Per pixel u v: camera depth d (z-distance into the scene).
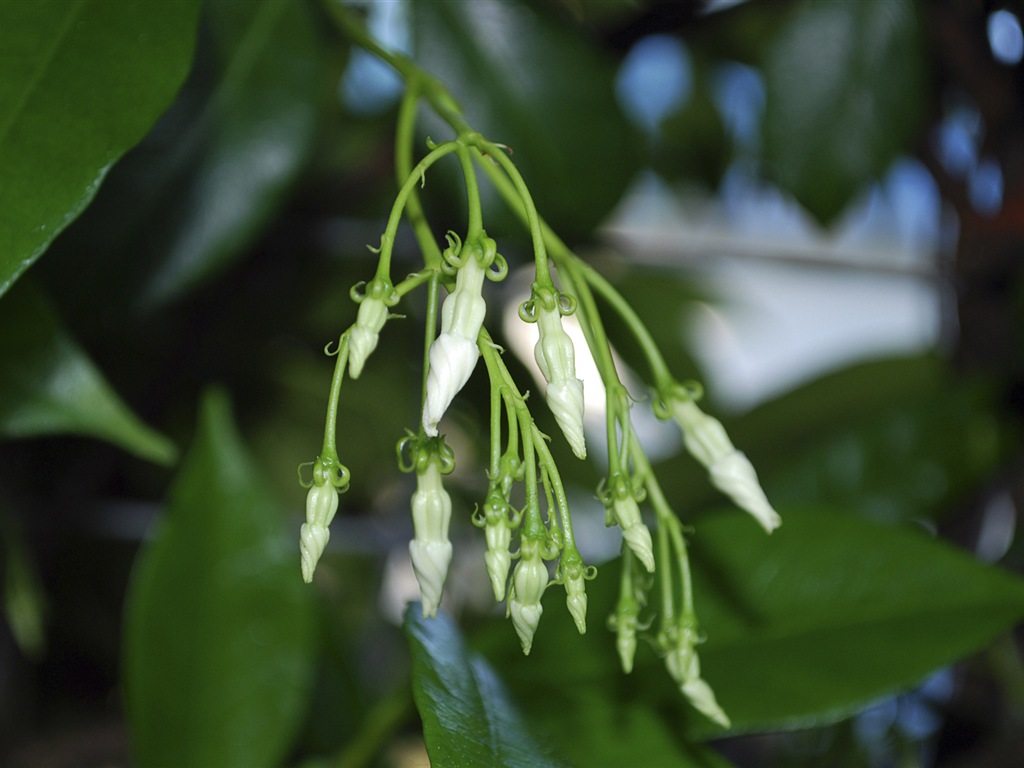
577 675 0.18
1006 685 0.24
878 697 0.18
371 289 0.14
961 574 0.18
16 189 0.14
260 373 0.30
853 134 0.22
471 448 0.30
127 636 0.19
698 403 0.30
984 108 0.24
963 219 0.25
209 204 0.20
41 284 0.20
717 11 0.23
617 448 0.15
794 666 0.18
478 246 0.14
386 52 0.18
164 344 0.27
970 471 0.24
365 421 0.32
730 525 0.19
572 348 0.14
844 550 0.19
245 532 0.20
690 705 0.18
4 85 0.15
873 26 0.22
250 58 0.21
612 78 0.22
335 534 0.31
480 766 0.14
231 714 0.19
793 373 0.38
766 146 0.22
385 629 0.33
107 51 0.15
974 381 0.24
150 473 0.30
